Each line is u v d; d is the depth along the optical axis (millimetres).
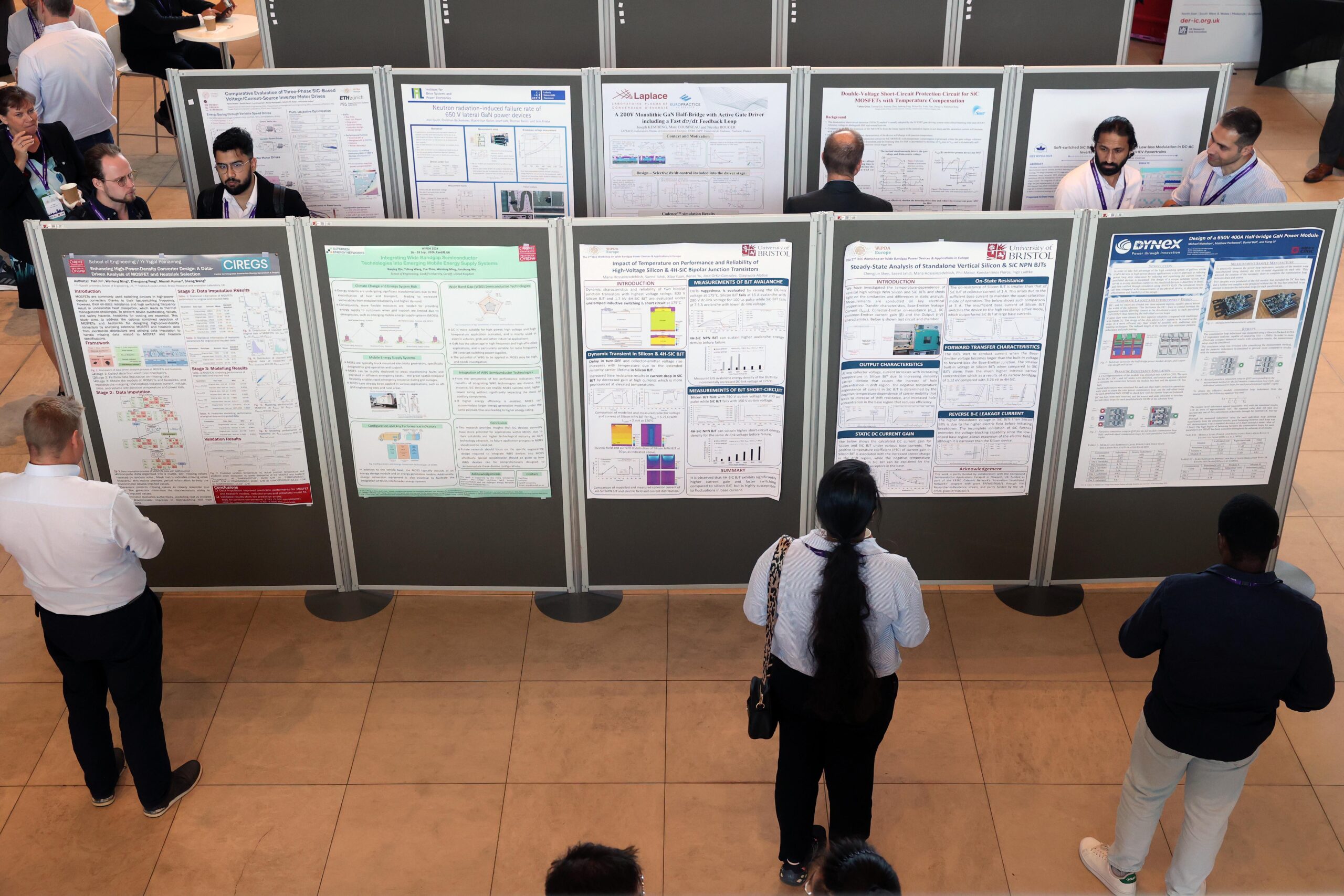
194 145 4949
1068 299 3611
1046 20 5266
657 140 4891
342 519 4055
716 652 3979
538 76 4754
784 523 4027
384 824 3344
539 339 3662
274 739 3641
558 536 4066
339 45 5395
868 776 2922
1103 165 4465
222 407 3805
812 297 3594
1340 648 3932
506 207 5066
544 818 3357
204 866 3213
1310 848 3254
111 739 3393
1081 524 4055
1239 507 2598
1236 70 8938
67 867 3209
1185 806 2902
